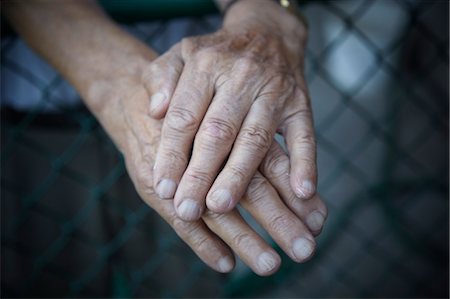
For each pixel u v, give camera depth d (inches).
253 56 15.5
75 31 17.8
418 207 32.9
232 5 18.5
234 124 14.4
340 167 29.6
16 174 26.1
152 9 19.7
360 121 31.7
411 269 33.1
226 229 14.1
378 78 31.2
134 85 16.2
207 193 13.8
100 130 25.5
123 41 17.4
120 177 26.4
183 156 14.2
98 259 27.8
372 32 31.3
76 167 26.4
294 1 18.5
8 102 24.6
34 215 26.9
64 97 24.6
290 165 14.6
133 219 26.1
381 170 32.1
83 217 27.1
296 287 31.5
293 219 14.1
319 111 31.3
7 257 26.8
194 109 14.5
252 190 14.3
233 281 30.3
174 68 15.4
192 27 24.5
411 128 31.5
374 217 32.6
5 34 19.3
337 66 31.1
